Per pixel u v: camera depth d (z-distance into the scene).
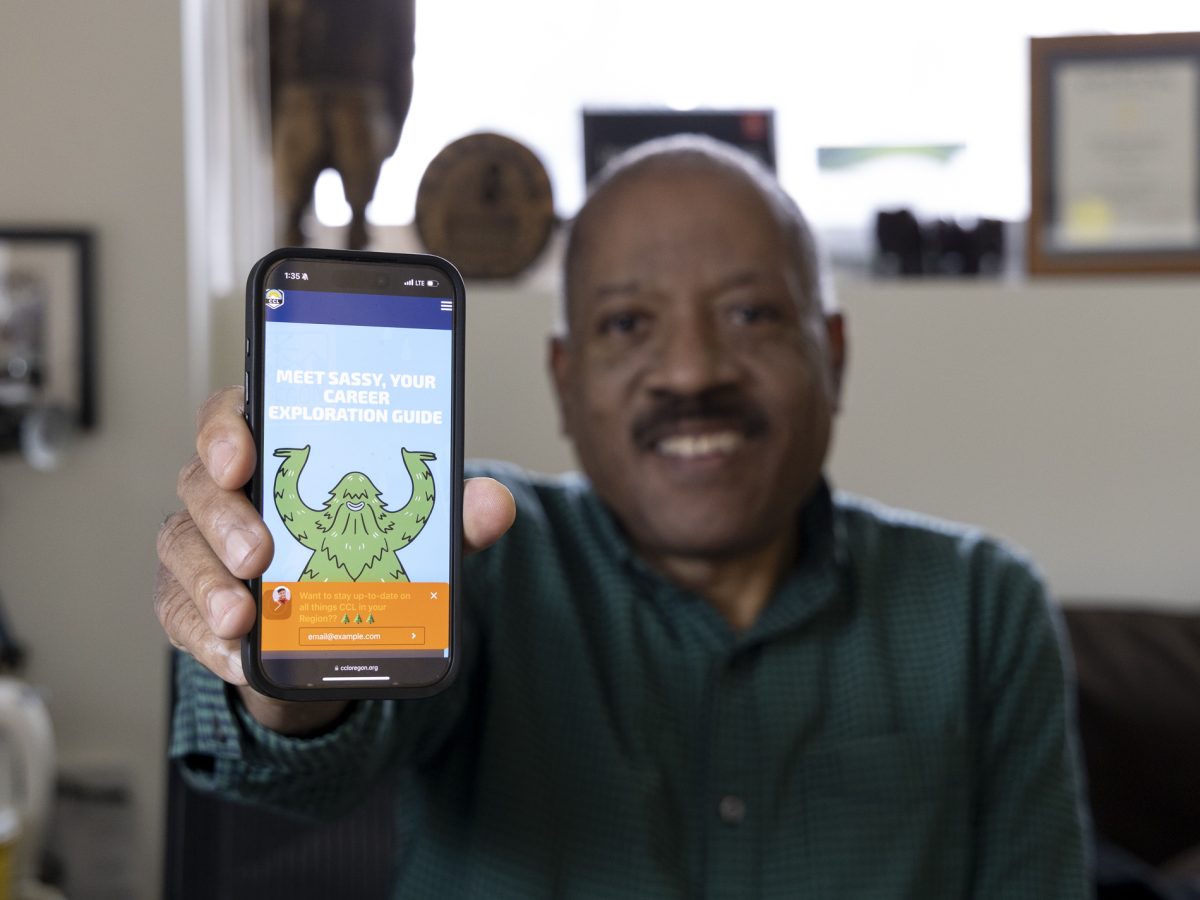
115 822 1.84
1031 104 1.96
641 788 0.93
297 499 0.60
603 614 1.00
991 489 1.91
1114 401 1.91
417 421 0.61
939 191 2.08
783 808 0.95
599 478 1.04
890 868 0.94
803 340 1.02
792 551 1.06
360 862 1.07
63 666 1.85
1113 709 1.58
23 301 1.83
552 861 0.92
